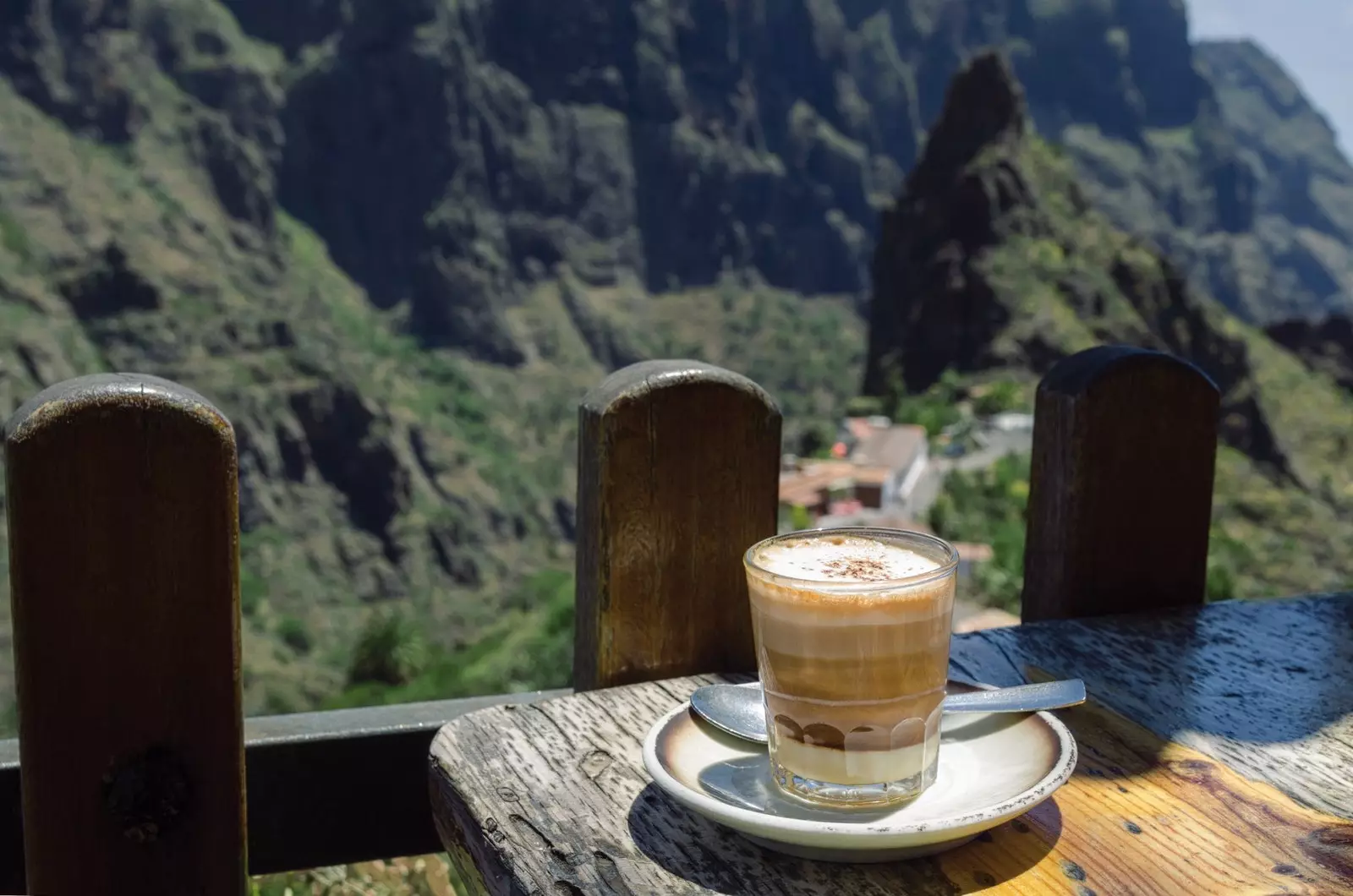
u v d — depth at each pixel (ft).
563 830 3.16
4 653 222.28
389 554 404.77
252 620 331.77
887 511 181.37
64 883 3.47
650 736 3.39
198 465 3.41
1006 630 5.04
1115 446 5.36
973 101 342.64
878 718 3.13
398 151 611.06
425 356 552.00
